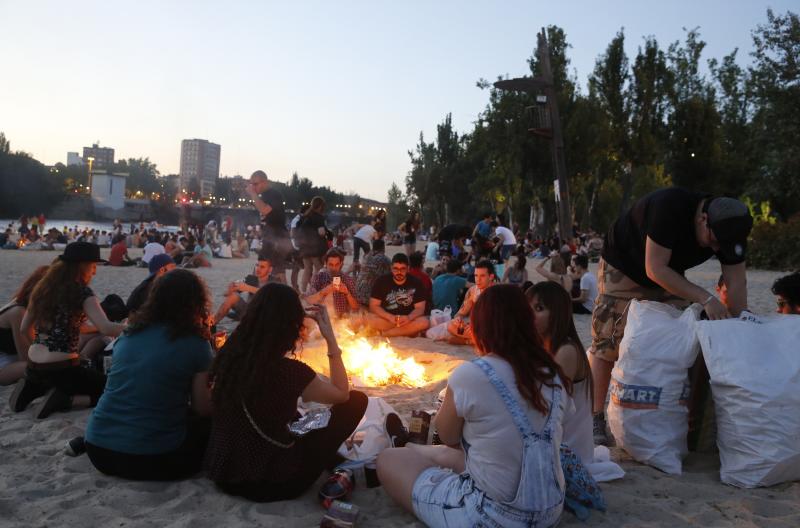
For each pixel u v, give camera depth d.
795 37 25.16
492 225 16.14
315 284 8.98
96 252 4.70
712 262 26.22
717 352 3.79
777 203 30.73
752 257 24.39
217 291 13.14
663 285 4.03
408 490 3.07
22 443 4.11
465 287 9.43
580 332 9.17
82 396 4.82
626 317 4.24
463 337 7.82
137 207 123.12
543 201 41.91
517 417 2.70
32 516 3.11
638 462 4.04
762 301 13.02
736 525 3.21
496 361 2.79
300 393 3.24
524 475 2.68
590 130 35.69
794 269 23.22
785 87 25.89
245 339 3.21
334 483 3.35
